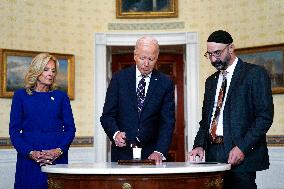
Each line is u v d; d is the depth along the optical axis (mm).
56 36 9219
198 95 9406
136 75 4000
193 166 3004
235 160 3383
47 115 3955
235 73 3650
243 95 3580
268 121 3473
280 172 8273
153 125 3936
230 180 3520
